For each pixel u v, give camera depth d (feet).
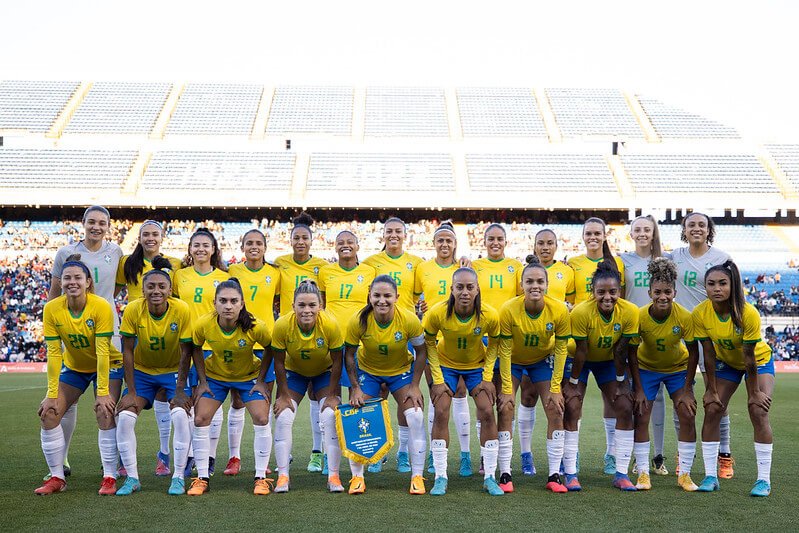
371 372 23.00
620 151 129.59
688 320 22.41
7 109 132.05
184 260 27.09
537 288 21.61
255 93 144.97
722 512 18.98
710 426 21.98
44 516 18.43
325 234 114.32
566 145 130.00
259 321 22.22
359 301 26.73
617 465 22.25
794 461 26.27
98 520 18.03
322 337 22.08
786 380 66.69
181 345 21.94
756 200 114.83
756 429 21.34
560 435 22.00
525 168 122.83
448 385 22.74
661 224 125.08
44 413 21.33
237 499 20.45
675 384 23.50
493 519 18.19
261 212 119.96
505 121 137.18
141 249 26.02
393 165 123.34
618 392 22.35
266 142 128.98
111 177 116.16
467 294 21.29
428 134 132.46
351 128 133.80
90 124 130.21
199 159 122.72
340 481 22.21
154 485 22.40
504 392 22.20
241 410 24.77
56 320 21.45
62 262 25.30
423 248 110.83
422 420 22.06
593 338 22.48
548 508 19.39
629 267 26.71
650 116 138.41
